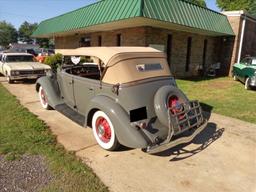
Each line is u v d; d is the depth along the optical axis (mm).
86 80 4906
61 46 22953
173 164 4055
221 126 5953
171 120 3941
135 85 4211
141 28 12758
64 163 3934
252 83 10828
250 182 3602
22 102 7707
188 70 16297
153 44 13016
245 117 6719
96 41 17016
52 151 4348
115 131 4094
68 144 4691
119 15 10695
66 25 16250
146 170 3850
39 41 70000
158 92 4262
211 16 14664
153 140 3881
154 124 4160
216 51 18438
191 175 3742
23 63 11828
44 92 6262
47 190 3264
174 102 4258
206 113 7070
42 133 5141
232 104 8180
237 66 13430
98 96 4496
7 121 5816
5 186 3344
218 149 4656
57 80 6211
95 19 12555
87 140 4902
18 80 11484
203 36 17016
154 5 10383
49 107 6809
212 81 13883
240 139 5156
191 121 4359
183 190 3371
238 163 4145
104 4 12305
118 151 4457
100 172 3756
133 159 4184
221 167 4000
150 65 4645
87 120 4742
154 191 3334
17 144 4574
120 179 3588
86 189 3299
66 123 5844
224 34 16375
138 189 3363
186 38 15445
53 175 3611
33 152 4277
